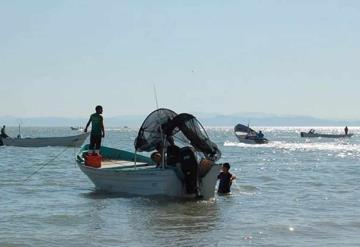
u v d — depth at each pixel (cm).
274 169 4122
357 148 8119
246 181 3209
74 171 3791
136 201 2275
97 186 2627
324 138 14550
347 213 2019
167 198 2288
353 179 3356
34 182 3047
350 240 1561
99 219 1866
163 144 2314
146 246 1477
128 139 13162
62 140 7131
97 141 2661
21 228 1709
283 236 1609
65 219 1866
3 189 2719
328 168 4259
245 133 10600
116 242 1521
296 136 17875
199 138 2323
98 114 2661
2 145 7538
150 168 2375
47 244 1492
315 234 1641
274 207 2152
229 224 1783
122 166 2678
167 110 2423
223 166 2544
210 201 2289
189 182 2236
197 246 1481
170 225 1764
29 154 5938
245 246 1482
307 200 2367
